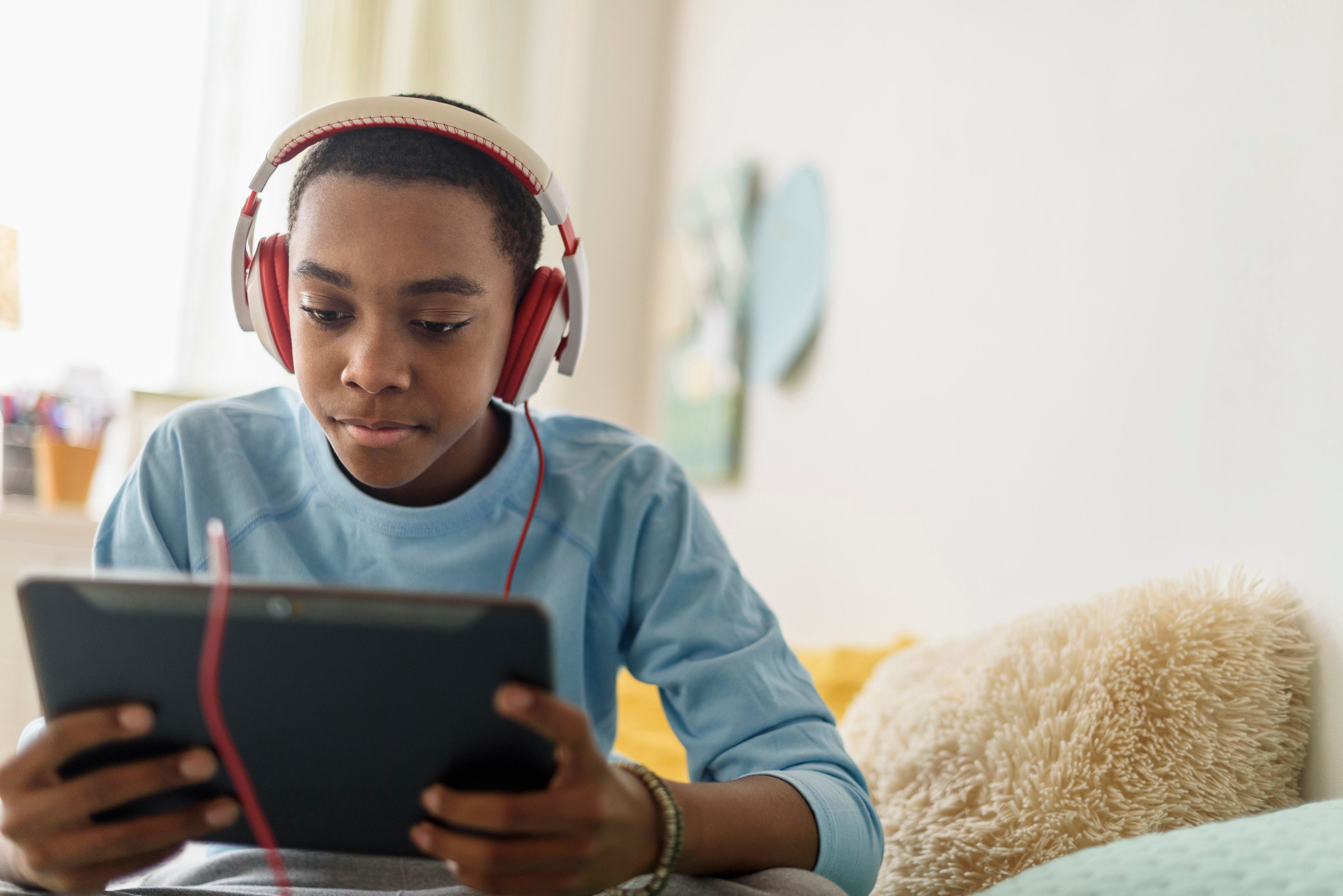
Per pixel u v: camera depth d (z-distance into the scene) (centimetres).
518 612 55
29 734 83
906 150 200
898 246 200
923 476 186
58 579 57
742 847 76
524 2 311
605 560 99
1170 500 128
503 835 60
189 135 281
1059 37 159
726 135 279
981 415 170
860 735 131
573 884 62
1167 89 136
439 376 83
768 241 250
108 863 62
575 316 94
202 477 97
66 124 271
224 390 278
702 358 277
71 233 272
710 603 97
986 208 174
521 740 58
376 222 80
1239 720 104
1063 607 124
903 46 205
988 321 171
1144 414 134
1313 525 107
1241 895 68
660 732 162
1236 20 125
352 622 56
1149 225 137
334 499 95
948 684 128
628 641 102
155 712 59
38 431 228
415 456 85
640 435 109
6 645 206
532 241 90
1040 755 107
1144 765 102
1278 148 116
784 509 236
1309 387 109
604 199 319
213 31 282
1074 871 77
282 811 62
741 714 92
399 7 298
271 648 57
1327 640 104
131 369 276
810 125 238
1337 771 100
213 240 279
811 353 229
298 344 84
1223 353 121
